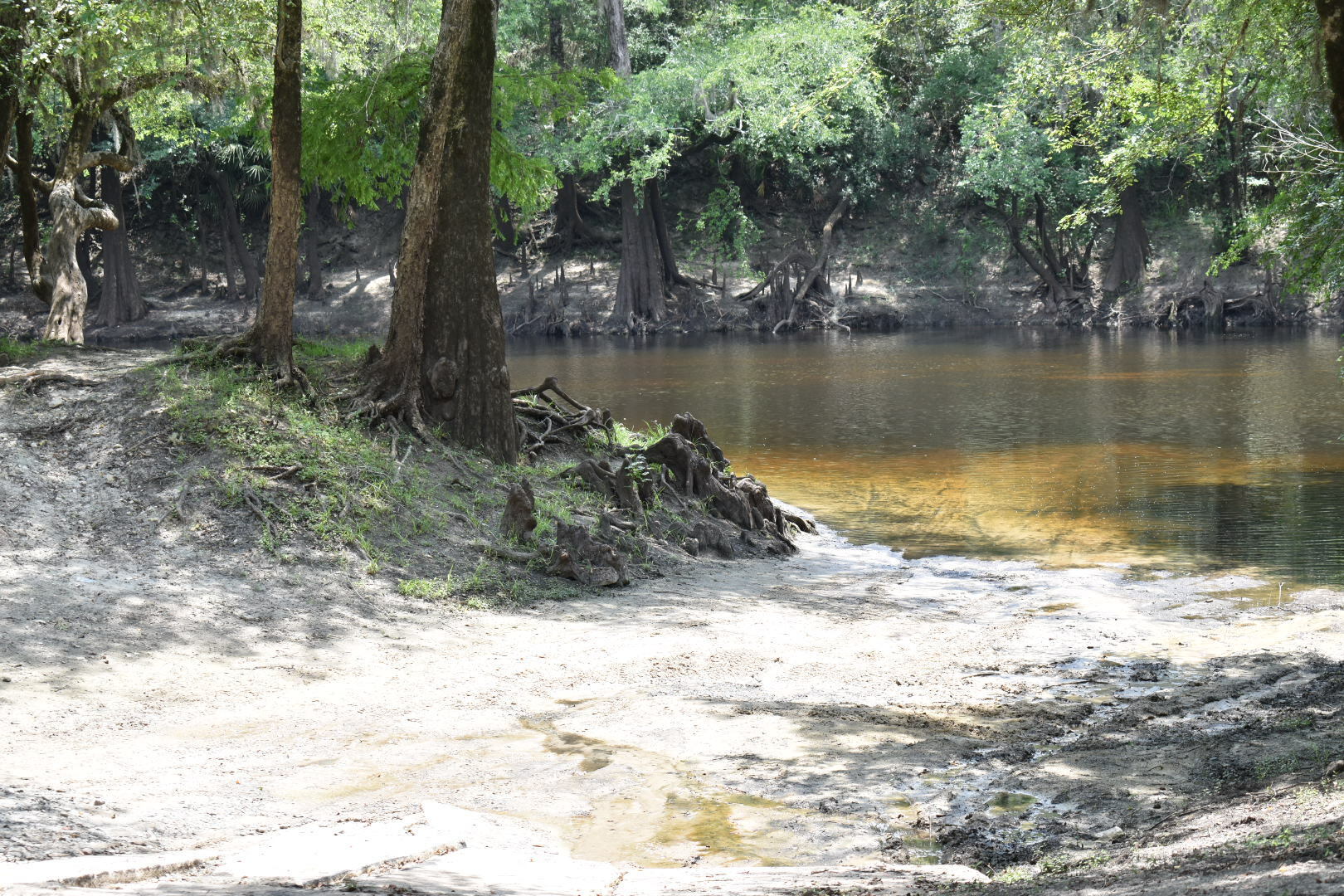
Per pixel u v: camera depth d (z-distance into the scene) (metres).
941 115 72.75
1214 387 37.00
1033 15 16.92
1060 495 21.34
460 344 18.86
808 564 17.23
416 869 5.11
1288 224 20.00
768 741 8.92
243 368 18.33
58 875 4.41
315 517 15.11
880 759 8.47
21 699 9.80
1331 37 7.75
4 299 67.06
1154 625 13.16
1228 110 20.19
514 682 11.03
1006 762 8.39
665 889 4.95
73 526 14.30
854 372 44.66
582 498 17.94
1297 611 13.37
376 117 23.88
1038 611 13.98
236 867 5.00
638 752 8.75
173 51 22.52
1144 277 66.06
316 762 8.52
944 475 23.64
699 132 67.69
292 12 17.78
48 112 27.59
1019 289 69.69
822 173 73.75
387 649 12.16
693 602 14.64
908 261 71.81
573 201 72.62
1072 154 62.50
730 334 66.25
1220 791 6.94
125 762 8.39
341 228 73.44
